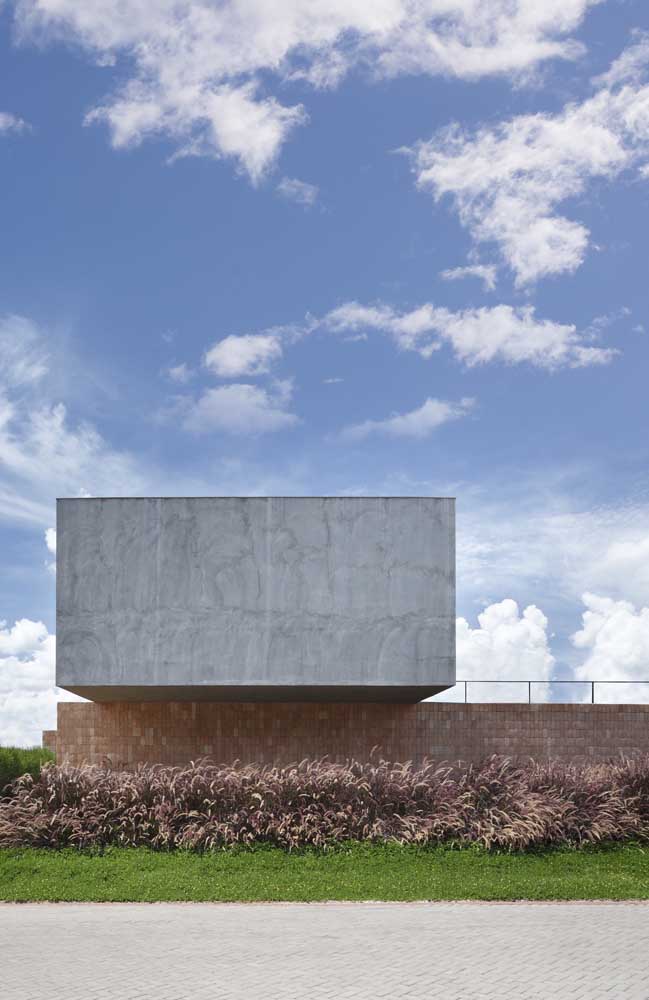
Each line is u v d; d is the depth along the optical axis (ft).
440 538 41.42
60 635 40.73
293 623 40.73
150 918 26.16
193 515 41.32
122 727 50.16
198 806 37.17
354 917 26.04
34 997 18.20
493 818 36.32
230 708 49.98
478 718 50.21
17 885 30.63
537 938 23.06
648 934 23.49
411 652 40.68
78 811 36.65
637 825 38.29
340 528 41.29
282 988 18.63
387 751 49.70
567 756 50.06
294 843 34.88
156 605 40.81
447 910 27.07
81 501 41.39
